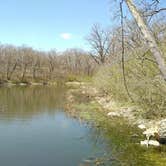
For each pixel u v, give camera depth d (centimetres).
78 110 3372
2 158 1578
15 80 9438
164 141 1748
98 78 4859
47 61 10969
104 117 2802
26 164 1484
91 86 6625
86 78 8006
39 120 2761
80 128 2356
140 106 2480
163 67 392
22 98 4809
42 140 1975
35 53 10631
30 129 2345
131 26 895
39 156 1617
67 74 10725
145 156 1520
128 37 1295
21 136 2095
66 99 4672
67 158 1570
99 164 1436
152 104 2281
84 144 1841
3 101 4297
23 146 1827
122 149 1664
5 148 1775
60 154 1644
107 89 4134
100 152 1642
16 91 6325
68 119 2812
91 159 1530
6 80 9288
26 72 10262
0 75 9438
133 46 1460
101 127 2331
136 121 2439
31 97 5016
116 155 1562
